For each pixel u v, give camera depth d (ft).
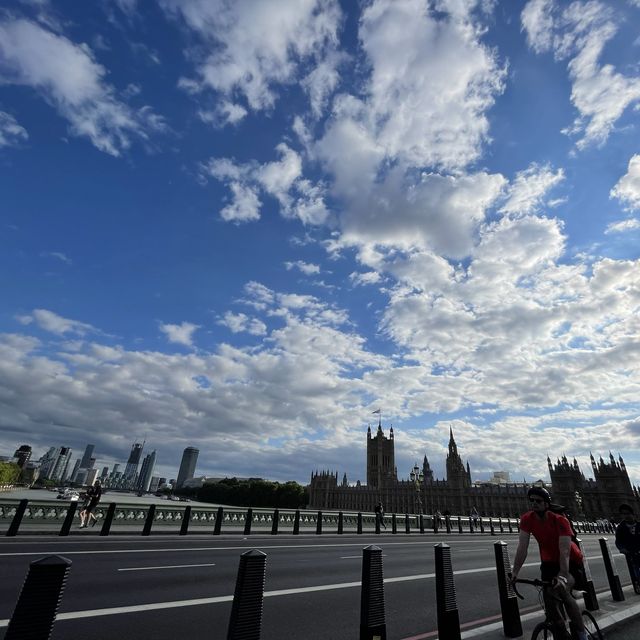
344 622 24.84
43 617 10.57
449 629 19.43
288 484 543.39
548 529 17.95
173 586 31.42
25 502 54.03
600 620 25.35
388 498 533.14
